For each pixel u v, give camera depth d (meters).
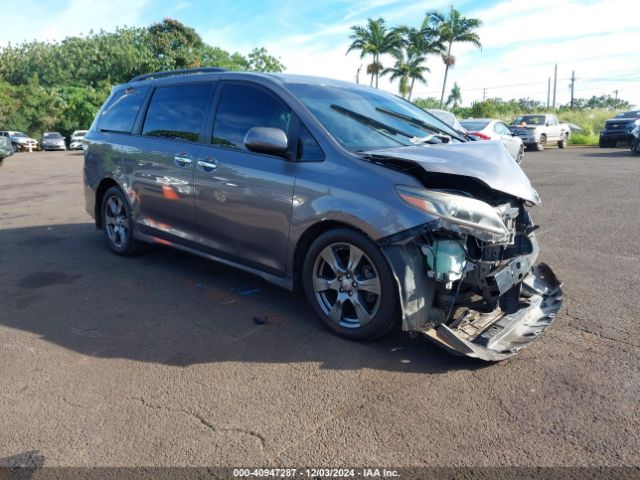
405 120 4.23
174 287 4.56
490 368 3.07
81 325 3.74
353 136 3.65
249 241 3.96
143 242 5.38
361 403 2.72
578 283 4.56
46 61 50.34
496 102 49.09
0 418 2.60
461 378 2.96
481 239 3.02
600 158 17.23
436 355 3.24
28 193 11.19
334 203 3.30
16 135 37.53
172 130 4.71
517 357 3.20
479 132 13.93
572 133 32.72
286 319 3.82
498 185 3.17
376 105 4.27
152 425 2.54
